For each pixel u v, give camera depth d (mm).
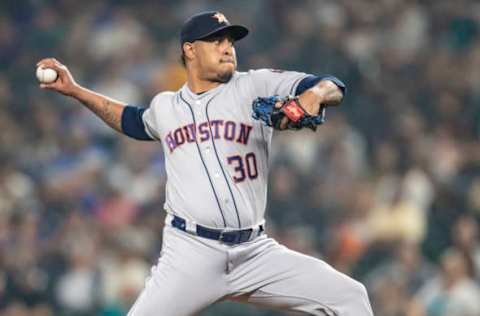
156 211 54938
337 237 50062
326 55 64250
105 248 51500
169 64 67625
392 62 65562
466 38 69000
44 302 49344
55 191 58031
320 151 57156
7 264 49906
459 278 43281
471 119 59781
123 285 48062
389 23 69625
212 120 23656
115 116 25438
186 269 23641
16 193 58250
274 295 23938
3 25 73125
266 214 52812
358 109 60688
